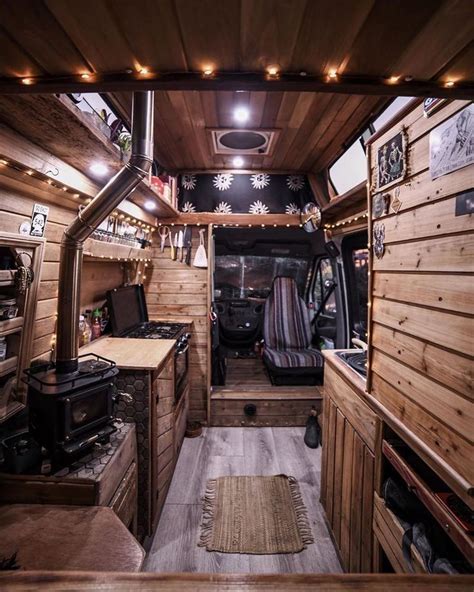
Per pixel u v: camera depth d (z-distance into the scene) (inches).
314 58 28.8
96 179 77.0
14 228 57.9
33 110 43.6
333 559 76.7
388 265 56.2
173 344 97.3
